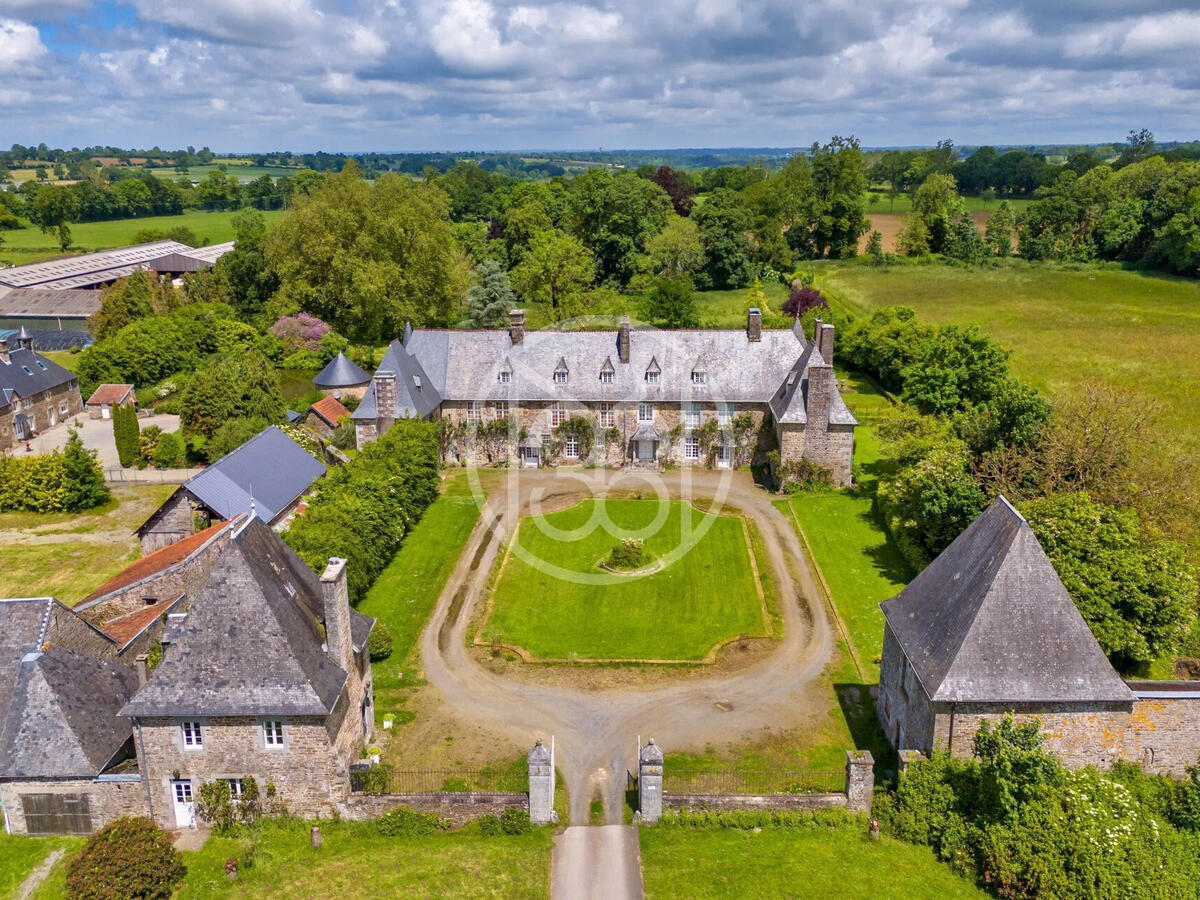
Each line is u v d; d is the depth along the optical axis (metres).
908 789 33.88
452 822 34.66
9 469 66.19
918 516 56.12
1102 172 168.75
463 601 52.84
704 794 34.62
